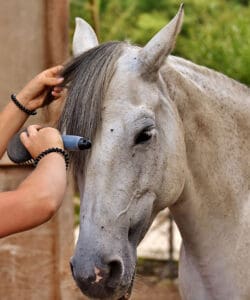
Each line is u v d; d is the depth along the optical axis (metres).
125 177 3.19
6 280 5.46
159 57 3.31
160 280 7.42
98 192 3.15
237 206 3.64
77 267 3.11
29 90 3.10
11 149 2.77
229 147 3.65
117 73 3.26
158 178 3.33
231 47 7.85
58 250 5.47
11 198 2.42
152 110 3.28
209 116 3.58
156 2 11.47
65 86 3.14
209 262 3.64
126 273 3.18
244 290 3.61
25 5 5.38
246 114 3.73
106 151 3.15
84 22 3.65
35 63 5.40
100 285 3.11
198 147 3.55
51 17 5.39
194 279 3.70
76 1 8.77
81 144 2.73
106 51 3.25
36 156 2.55
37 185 2.42
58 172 2.46
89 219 3.14
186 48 8.95
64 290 5.48
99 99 3.12
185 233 3.67
